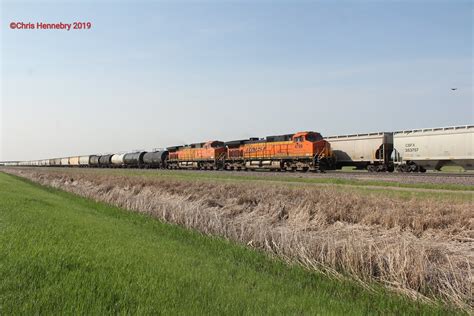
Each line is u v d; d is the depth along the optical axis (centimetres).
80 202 2658
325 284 852
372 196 1966
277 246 1152
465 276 852
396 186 2853
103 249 923
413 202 1722
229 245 1232
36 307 554
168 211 1844
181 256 966
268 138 5812
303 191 2234
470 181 3017
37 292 607
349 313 654
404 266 849
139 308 568
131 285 665
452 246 1070
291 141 5306
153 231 1502
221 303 620
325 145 5047
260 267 989
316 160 4953
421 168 4531
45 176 5334
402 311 716
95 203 2575
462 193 2316
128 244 1037
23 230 1094
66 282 655
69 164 12388
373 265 945
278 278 872
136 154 9331
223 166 6844
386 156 4834
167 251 1023
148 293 637
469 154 3962
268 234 1266
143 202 2119
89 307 564
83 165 11569
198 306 597
